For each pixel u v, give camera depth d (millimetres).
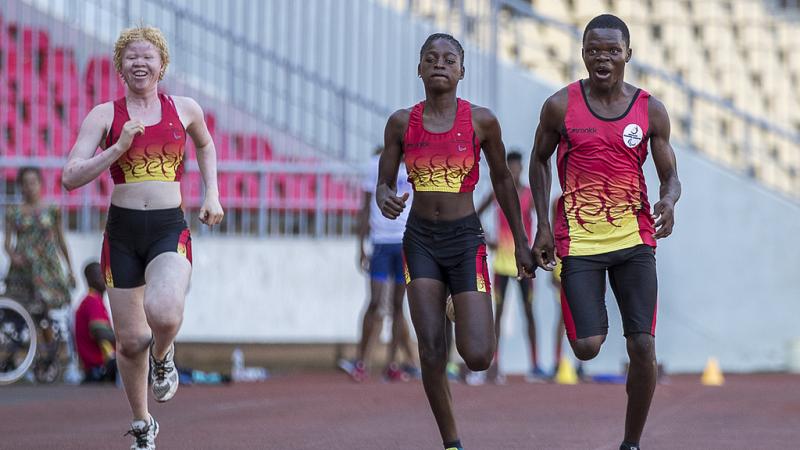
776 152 52094
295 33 40062
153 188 17031
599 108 17406
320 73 39500
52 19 37781
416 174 16906
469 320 16469
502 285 35469
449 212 16812
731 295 42469
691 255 42531
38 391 30609
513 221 17641
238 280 37875
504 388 32438
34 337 32594
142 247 17000
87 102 37906
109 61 38125
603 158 17250
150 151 17016
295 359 38188
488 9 39688
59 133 37500
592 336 16938
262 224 38094
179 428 22641
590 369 41656
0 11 37938
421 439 21078
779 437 21516
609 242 17219
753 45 52781
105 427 22719
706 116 52000
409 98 39625
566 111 17484
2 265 35938
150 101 17281
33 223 33312
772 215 42406
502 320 40281
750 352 42344
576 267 17234
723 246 42531
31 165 35969
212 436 21391
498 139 17141
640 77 51062
